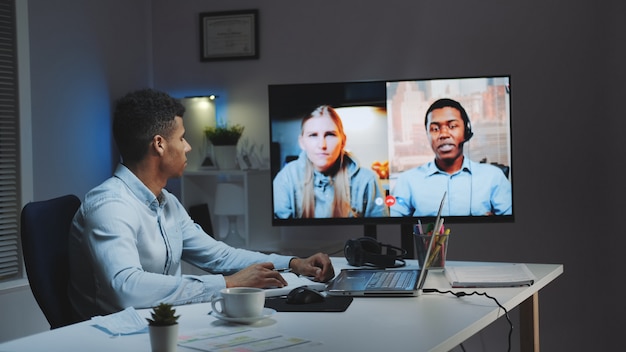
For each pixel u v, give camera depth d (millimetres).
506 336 3871
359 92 3320
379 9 4012
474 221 3232
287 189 3383
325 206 3354
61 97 3848
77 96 3953
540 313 3830
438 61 3922
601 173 3709
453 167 3248
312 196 3361
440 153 3258
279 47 4199
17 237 3572
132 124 2240
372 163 3312
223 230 4305
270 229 4121
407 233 3297
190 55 4398
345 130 3334
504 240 3863
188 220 2543
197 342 1482
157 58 4477
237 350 1417
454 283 2121
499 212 3221
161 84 4473
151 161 2271
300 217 3373
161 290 1926
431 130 3264
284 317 1748
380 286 2059
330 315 1768
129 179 2227
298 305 1865
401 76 3982
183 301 1941
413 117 3279
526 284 2129
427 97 3270
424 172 3271
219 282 1997
